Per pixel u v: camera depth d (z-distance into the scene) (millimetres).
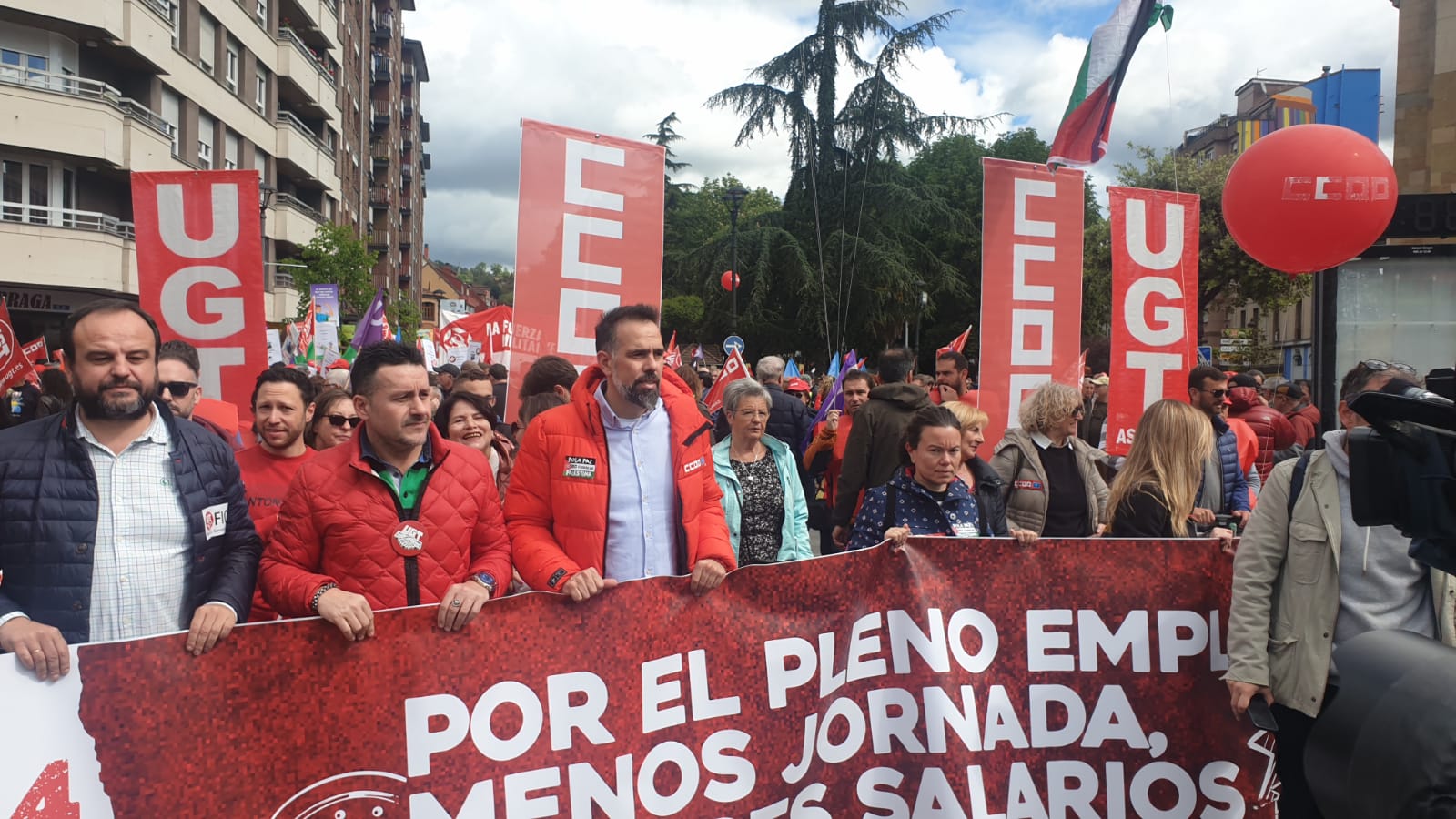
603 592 2881
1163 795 3297
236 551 2754
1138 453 3838
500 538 3020
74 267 21078
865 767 3182
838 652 3172
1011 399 5480
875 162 30062
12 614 2309
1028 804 3258
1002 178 5457
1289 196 5086
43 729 2305
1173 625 3346
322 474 2756
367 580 2729
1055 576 3322
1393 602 2951
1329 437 3082
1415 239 8828
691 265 31844
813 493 6562
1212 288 25594
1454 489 1756
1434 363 8891
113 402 2492
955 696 3246
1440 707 1571
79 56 21547
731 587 3061
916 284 30562
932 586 3281
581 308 5160
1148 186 26188
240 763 2494
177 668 2436
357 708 2604
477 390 5074
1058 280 5535
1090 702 3309
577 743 2838
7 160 20406
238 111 28484
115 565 2529
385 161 64500
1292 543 3064
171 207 5348
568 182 5129
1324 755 1767
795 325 30719
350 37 45125
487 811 2729
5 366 7410
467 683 2721
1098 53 5395
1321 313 9062
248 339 5379
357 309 28469
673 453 3268
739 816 3016
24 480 2482
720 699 3018
